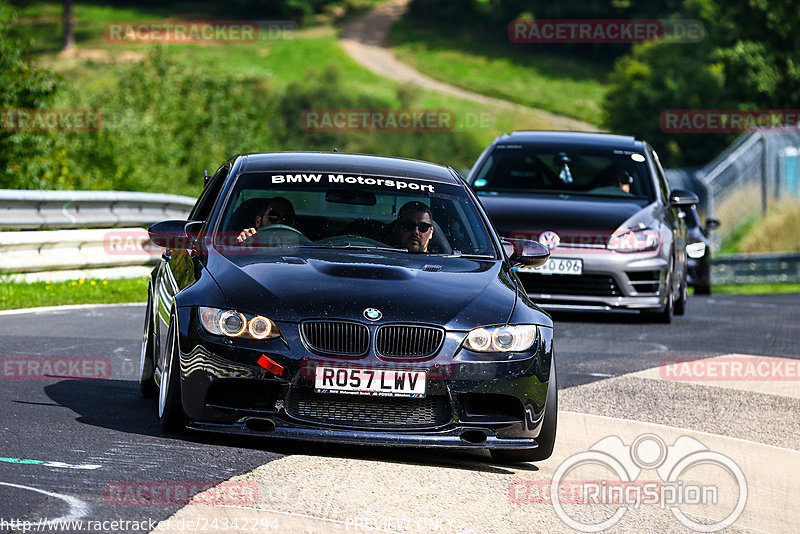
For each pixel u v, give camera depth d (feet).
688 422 82.99
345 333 63.16
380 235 75.05
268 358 62.44
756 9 628.28
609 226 131.34
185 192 361.51
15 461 57.72
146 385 78.79
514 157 144.25
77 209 163.63
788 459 74.49
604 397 90.17
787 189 436.35
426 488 59.06
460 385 63.57
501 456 69.31
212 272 68.08
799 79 613.52
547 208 133.39
